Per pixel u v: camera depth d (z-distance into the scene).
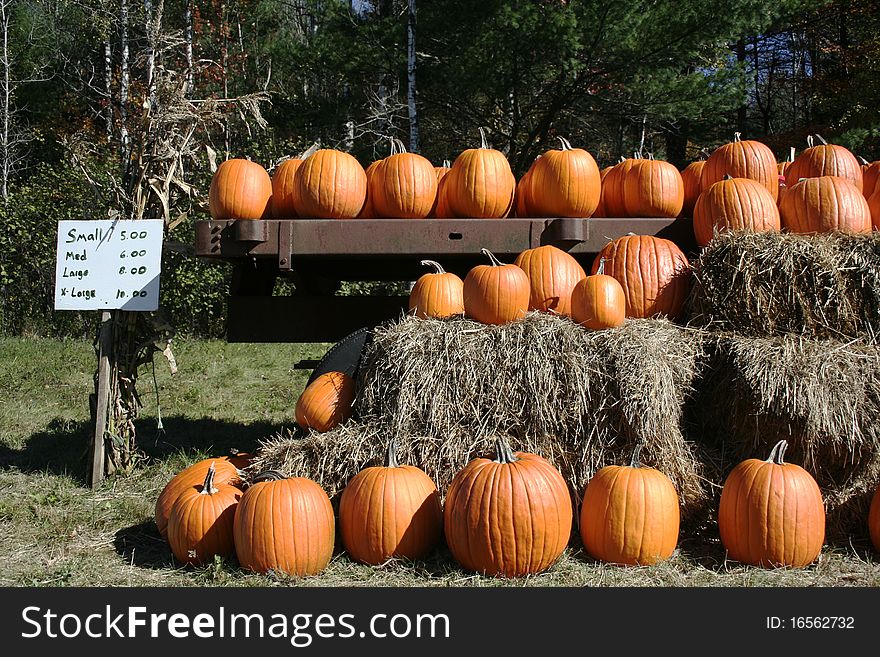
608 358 3.71
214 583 3.34
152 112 5.20
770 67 20.92
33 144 18.56
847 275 3.85
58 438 6.03
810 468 3.68
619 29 11.45
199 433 6.26
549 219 4.45
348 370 4.88
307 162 4.71
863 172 5.16
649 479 3.44
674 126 16.23
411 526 3.46
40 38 18.55
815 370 3.60
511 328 3.81
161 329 5.24
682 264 4.29
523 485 3.30
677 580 3.29
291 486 3.46
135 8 13.84
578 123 15.12
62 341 11.72
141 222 4.96
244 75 16.27
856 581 3.29
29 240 12.16
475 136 14.45
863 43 16.22
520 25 11.31
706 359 3.93
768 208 4.36
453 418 3.77
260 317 5.41
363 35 13.34
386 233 4.45
